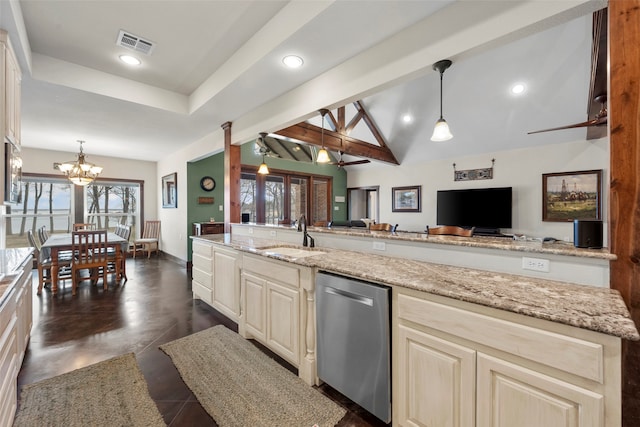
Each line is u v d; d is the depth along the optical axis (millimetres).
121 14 2141
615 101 1227
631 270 1198
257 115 3447
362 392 1568
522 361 1054
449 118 5176
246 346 2406
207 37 2457
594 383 918
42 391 1795
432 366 1295
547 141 5004
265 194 6801
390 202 7441
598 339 912
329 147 5078
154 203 7152
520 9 1539
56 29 2299
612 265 1240
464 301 1188
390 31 2021
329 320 1750
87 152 6035
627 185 1202
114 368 2064
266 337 2258
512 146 5371
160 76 3154
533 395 1023
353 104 5695
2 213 3078
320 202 7984
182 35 2420
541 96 4223
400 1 1734
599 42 1937
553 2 1444
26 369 2041
